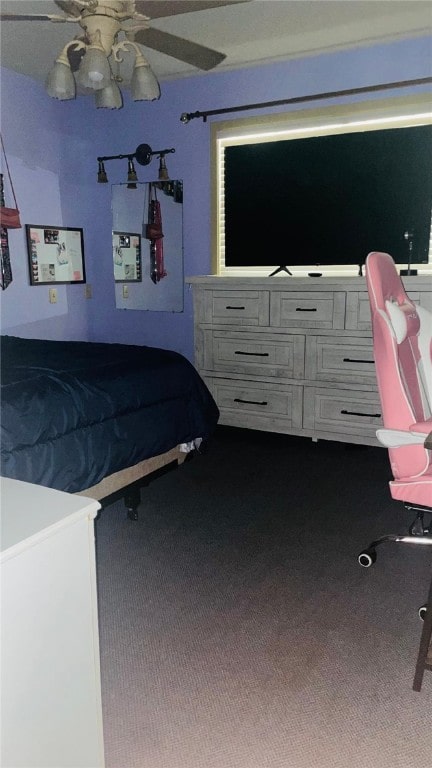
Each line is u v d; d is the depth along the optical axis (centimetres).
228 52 354
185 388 284
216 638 179
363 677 162
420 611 178
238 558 229
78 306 464
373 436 331
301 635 180
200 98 403
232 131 394
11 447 187
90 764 116
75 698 109
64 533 99
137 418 246
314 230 374
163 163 420
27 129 400
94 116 448
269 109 379
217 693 156
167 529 255
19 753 98
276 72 371
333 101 357
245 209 397
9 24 309
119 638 179
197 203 420
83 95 437
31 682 97
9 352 276
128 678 161
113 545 240
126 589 207
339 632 182
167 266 441
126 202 450
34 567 94
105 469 224
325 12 299
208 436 300
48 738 104
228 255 411
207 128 404
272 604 197
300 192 374
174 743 139
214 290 367
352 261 365
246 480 314
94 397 224
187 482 311
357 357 326
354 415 334
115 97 262
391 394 186
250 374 364
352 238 362
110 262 466
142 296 457
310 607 195
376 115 345
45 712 102
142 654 171
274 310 347
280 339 349
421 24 313
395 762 133
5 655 91
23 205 405
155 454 259
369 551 213
